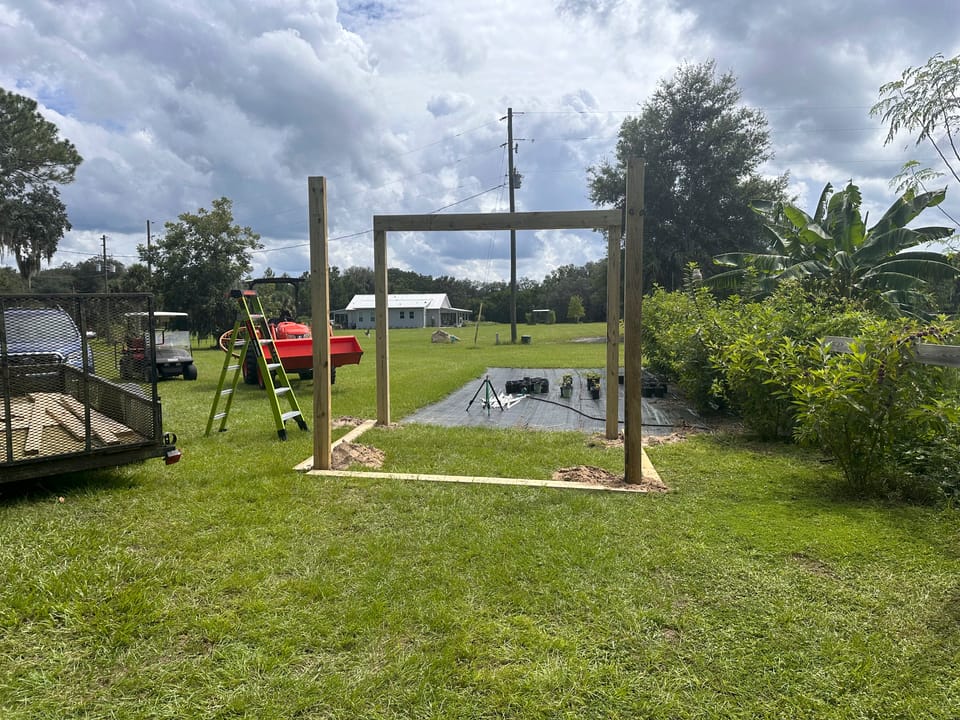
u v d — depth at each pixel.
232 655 2.12
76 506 3.68
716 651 2.14
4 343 3.61
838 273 11.05
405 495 3.94
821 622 2.31
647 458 4.86
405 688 1.94
